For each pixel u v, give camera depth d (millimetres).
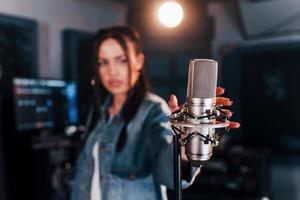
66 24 3451
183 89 3963
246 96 3689
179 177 751
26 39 3006
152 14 3924
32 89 2609
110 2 3934
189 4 3797
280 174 3527
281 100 3508
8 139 2646
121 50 1110
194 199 3088
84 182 1151
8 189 2621
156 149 964
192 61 669
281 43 3445
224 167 3076
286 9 3285
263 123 3611
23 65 2980
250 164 3027
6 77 2766
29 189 2621
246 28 3598
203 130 647
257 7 3404
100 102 1229
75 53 3449
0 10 2822
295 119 3438
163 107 1071
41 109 2678
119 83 1126
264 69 3574
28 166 2635
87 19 3684
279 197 3510
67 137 2793
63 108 2881
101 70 1163
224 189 3062
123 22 4082
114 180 1072
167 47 3955
